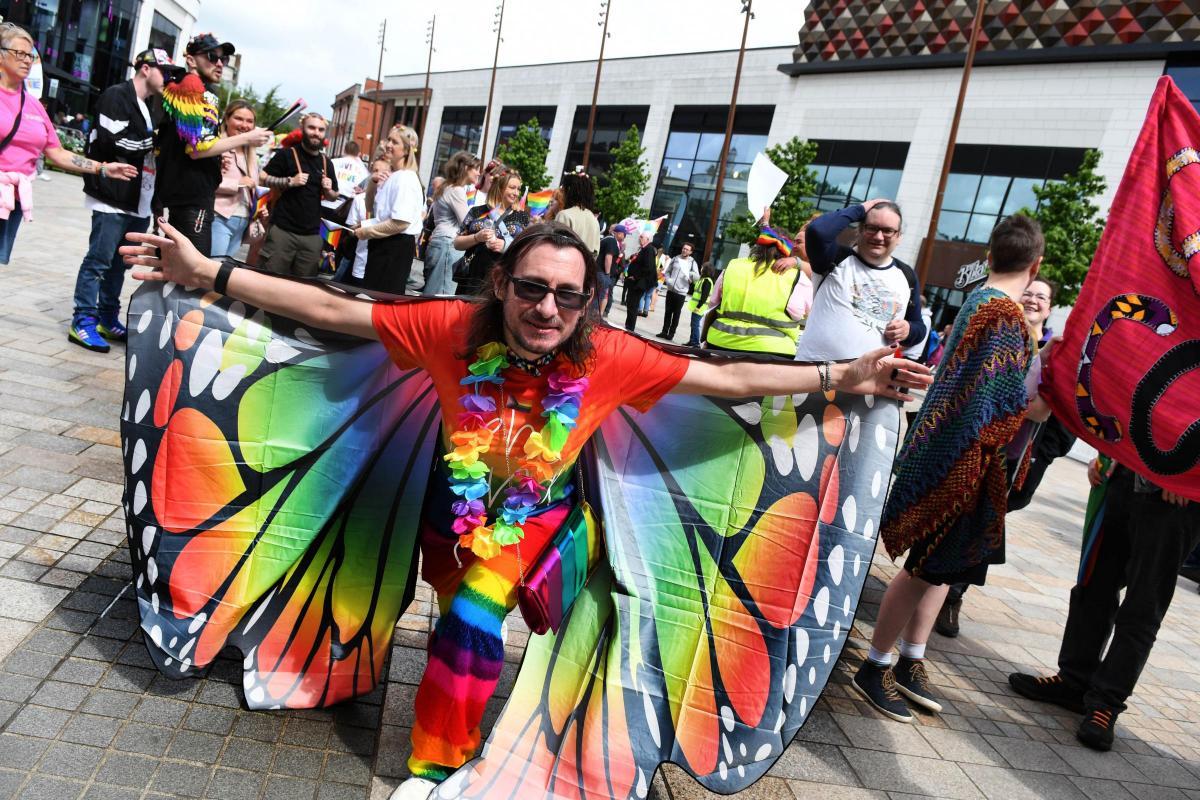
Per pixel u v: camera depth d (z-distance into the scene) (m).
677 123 41.22
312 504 2.51
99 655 2.46
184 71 4.82
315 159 6.29
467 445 2.12
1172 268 3.24
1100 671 3.40
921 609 3.32
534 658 2.40
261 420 2.43
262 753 2.22
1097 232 19.98
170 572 2.38
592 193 5.91
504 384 2.21
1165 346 3.22
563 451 2.25
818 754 2.86
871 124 31.81
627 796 2.32
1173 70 24.70
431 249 6.91
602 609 2.52
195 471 2.39
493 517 2.28
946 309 29.17
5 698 2.19
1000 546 3.06
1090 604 3.65
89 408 4.35
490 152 54.19
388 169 8.62
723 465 2.54
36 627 2.51
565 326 2.09
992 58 27.94
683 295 16.36
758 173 4.50
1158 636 5.02
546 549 2.26
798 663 2.45
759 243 4.45
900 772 2.85
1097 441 3.40
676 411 2.54
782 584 2.48
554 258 2.05
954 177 29.41
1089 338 3.39
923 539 3.09
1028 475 4.19
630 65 43.56
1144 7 24.89
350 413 2.51
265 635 2.46
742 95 37.53
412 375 2.52
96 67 36.31
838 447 2.48
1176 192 3.25
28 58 4.60
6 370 4.61
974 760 3.04
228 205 6.97
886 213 3.61
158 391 2.34
